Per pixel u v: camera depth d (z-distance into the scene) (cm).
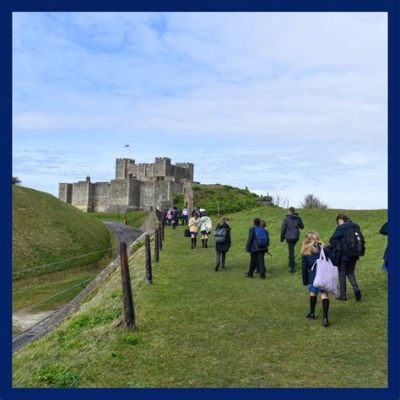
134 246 2717
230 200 4800
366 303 1149
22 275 2922
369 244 1845
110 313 1143
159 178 10944
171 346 870
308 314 1064
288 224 1630
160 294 1312
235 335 934
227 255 2125
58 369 785
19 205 4056
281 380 715
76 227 4291
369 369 750
